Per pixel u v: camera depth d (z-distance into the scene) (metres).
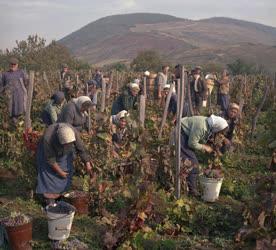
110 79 10.43
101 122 6.80
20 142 6.06
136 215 3.73
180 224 4.52
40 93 11.19
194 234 4.44
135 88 7.77
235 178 6.16
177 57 94.50
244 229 3.18
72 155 4.81
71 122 5.57
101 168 5.55
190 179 5.34
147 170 5.04
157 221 4.43
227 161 6.74
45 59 34.09
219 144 5.80
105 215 4.34
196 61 86.56
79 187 5.38
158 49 120.81
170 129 7.11
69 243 3.82
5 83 7.95
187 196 5.32
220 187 5.33
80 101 5.60
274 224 3.28
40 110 9.46
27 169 5.03
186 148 5.23
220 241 4.18
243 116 10.16
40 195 4.99
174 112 7.91
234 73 35.62
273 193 3.22
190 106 8.15
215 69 35.97
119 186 4.91
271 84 14.71
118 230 3.74
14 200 4.95
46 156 4.60
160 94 9.80
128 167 5.51
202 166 6.12
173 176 5.27
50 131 4.60
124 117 6.43
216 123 5.07
